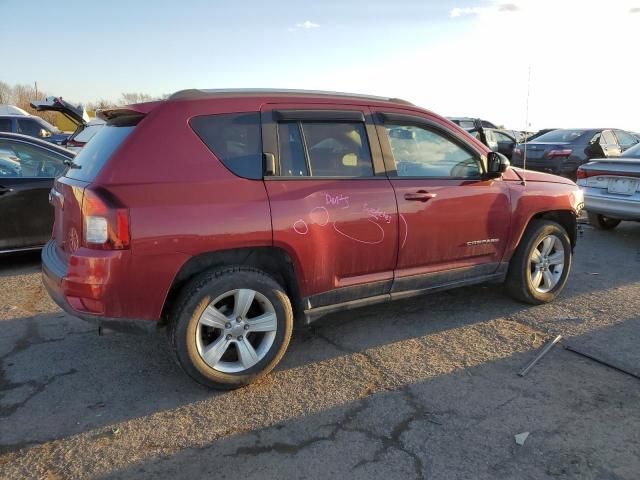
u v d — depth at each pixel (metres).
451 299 4.88
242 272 3.17
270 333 3.33
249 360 3.27
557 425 2.86
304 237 3.29
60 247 3.40
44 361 3.62
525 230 4.55
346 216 3.47
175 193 2.95
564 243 4.78
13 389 3.25
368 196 3.57
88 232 2.84
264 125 3.30
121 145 2.97
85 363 3.60
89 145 3.49
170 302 3.17
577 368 3.53
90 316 2.94
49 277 3.22
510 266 4.59
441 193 3.91
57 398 3.15
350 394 3.21
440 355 3.73
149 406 3.07
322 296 3.53
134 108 3.14
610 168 7.20
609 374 3.44
